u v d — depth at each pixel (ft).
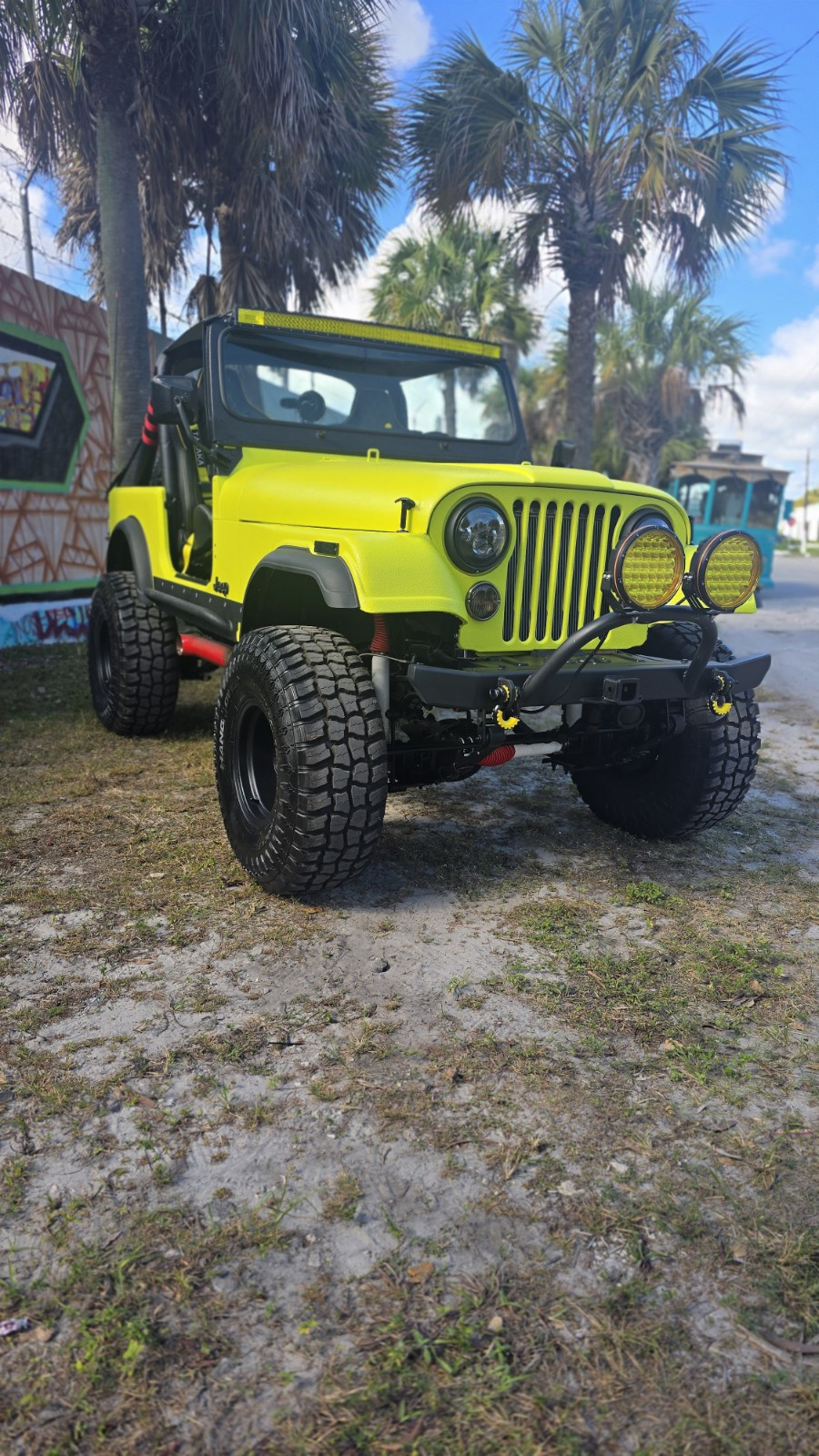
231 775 11.10
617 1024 8.32
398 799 14.55
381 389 14.32
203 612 13.65
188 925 10.09
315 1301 5.38
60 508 30.68
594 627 9.18
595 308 45.01
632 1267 5.67
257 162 31.14
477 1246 5.81
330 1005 8.55
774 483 58.54
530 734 11.11
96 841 12.41
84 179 37.47
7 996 8.58
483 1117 7.00
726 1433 4.66
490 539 9.75
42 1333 5.14
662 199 37.76
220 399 13.20
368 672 10.05
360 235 37.99
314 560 9.93
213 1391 4.85
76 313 30.58
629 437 92.38
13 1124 6.82
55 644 29.73
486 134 38.63
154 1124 6.86
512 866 11.93
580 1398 4.85
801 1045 8.08
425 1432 4.66
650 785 12.59
